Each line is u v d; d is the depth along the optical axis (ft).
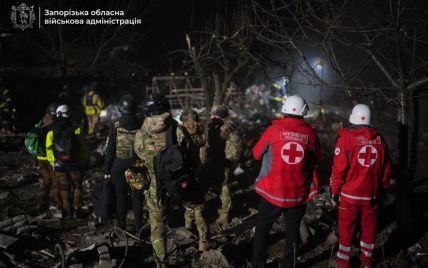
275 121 14.92
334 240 18.34
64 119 20.93
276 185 14.37
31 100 60.49
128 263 16.16
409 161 18.12
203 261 16.47
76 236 19.34
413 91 17.44
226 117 20.27
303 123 14.66
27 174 30.12
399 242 18.35
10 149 39.29
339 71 17.74
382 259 16.94
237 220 21.18
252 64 30.42
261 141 14.84
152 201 15.14
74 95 62.80
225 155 19.95
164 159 14.55
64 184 21.18
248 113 58.75
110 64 81.76
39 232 19.07
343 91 19.33
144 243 17.83
